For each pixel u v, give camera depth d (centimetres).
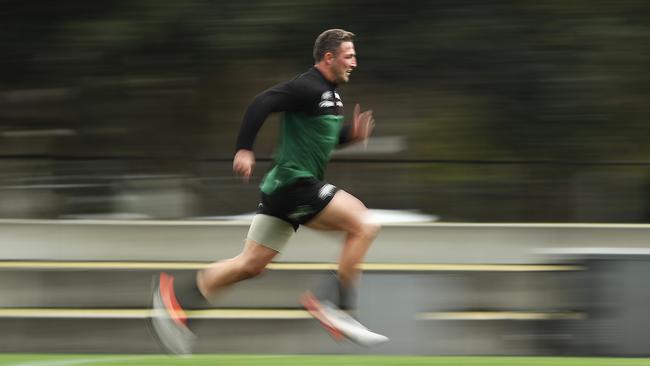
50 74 3925
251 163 1714
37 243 3036
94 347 2514
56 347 2514
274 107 1733
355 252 1797
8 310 2648
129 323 2523
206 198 3394
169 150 3859
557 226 3145
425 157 3791
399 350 2492
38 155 3372
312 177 1788
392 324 2497
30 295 2689
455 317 2530
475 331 2514
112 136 3884
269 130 3719
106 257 3036
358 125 1920
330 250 3011
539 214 3547
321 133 1784
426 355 2500
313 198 1778
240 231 3033
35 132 3878
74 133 3881
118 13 3941
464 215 3509
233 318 2514
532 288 2711
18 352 2509
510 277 2711
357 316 2488
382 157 3756
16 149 3856
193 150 3859
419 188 3484
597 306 2408
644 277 2381
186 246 3028
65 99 3888
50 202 3362
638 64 3938
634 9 3959
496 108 3919
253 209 3381
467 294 2689
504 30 3966
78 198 3372
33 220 3114
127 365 2209
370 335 1817
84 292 2700
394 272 2750
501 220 3522
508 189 3538
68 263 2970
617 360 2334
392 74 3959
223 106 3916
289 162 1784
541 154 3862
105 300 2700
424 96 3938
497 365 2242
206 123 3900
